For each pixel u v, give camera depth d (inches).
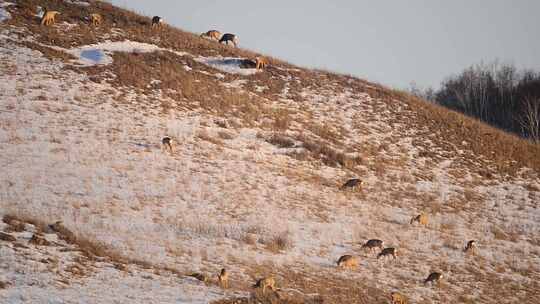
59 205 4517.7
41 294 2982.3
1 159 5032.0
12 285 3036.4
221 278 3501.5
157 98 6717.5
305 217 5211.6
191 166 5649.6
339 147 6830.7
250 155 6156.5
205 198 5142.7
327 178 6146.7
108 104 6358.3
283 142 6565.0
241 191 5413.4
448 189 6515.8
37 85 6338.6
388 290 4156.0
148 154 5669.3
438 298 4215.1
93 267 3457.2
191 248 4212.6
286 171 6033.5
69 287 3122.5
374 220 5467.5
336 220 5290.4
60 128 5738.2
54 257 3464.6
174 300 3134.8
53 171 5029.5
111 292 3137.3
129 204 4781.0
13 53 6815.9
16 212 4173.2
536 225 6102.4
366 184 6210.6
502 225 5974.4
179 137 6112.2
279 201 5403.5
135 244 4092.0
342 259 4375.0
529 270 5088.6
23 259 3344.0
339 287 3988.7
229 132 6505.9
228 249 4311.0
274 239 4616.1
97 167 5255.9
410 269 4643.2
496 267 5027.1
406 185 6392.7
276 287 3693.4
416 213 5836.6
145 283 3346.5
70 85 6496.1
